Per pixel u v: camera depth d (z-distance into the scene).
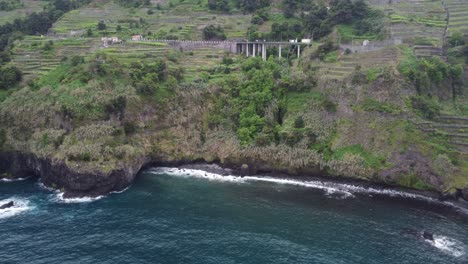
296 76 107.00
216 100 109.00
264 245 64.56
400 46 110.25
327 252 62.94
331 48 119.69
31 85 102.81
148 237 66.50
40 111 96.00
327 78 103.94
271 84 107.06
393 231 70.50
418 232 70.44
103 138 91.00
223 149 99.94
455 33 115.00
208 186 89.56
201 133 105.12
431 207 80.56
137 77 104.31
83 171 83.56
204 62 125.44
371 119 94.56
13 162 94.94
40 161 90.94
